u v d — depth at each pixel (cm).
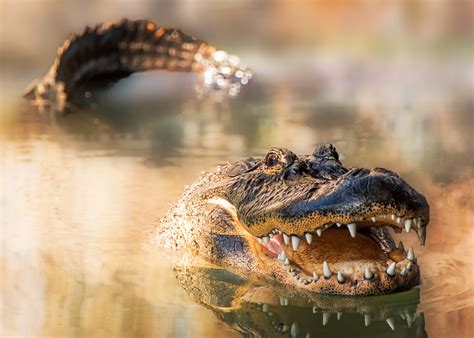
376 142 3106
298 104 3803
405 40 4941
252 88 4188
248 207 1859
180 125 3509
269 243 1911
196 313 1738
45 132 3441
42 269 2012
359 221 1645
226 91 4138
